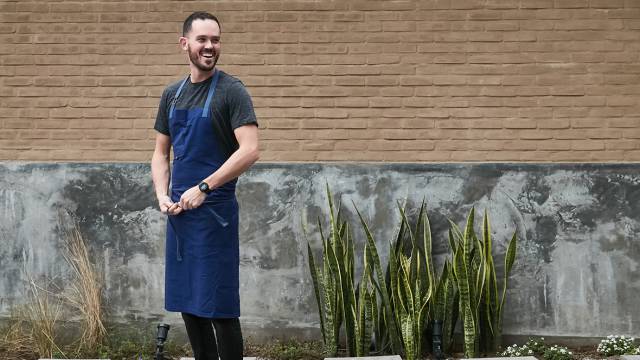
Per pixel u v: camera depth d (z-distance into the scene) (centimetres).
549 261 507
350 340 482
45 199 525
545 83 627
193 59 354
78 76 648
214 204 356
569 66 626
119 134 645
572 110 625
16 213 525
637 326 502
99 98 646
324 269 485
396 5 635
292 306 514
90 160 645
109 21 646
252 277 516
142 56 645
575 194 508
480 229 512
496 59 629
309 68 637
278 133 638
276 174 518
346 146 634
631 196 506
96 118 646
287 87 639
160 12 645
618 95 624
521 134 627
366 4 636
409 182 516
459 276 465
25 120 650
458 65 631
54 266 522
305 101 637
